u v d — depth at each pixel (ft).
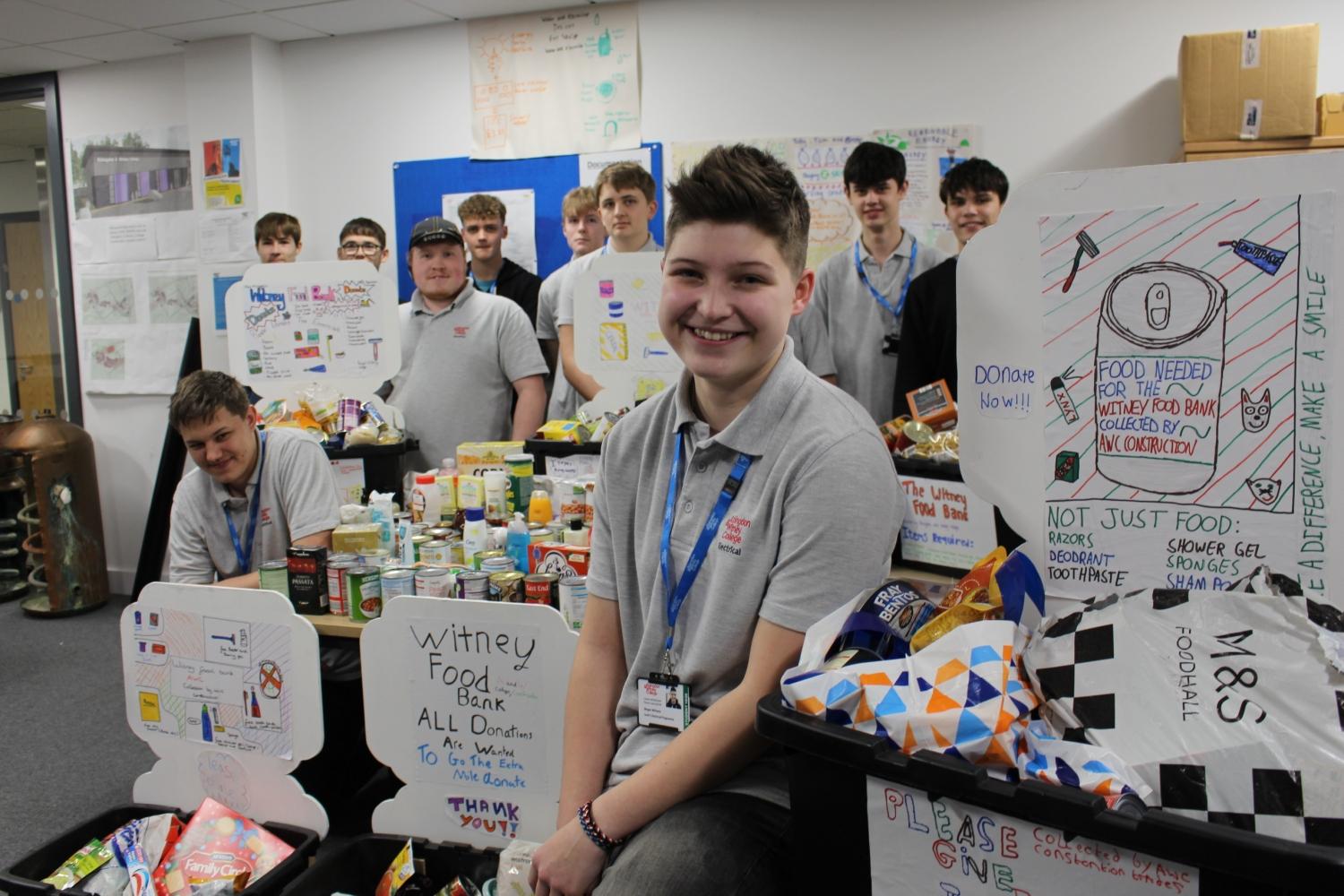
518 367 11.34
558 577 6.81
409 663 6.22
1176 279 3.28
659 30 13.43
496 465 8.97
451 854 6.18
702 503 4.10
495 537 7.74
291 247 13.39
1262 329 3.17
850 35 12.71
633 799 3.82
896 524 3.94
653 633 4.18
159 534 15.85
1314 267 3.08
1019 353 3.58
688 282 3.87
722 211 3.74
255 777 6.66
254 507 8.05
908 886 3.02
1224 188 3.18
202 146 15.21
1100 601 3.16
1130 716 2.83
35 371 17.69
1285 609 2.78
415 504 8.91
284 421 10.07
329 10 13.50
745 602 3.91
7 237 17.61
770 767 4.02
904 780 2.90
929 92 12.51
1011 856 2.79
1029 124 12.19
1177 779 2.66
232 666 6.64
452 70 14.39
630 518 4.46
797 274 3.98
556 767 5.92
